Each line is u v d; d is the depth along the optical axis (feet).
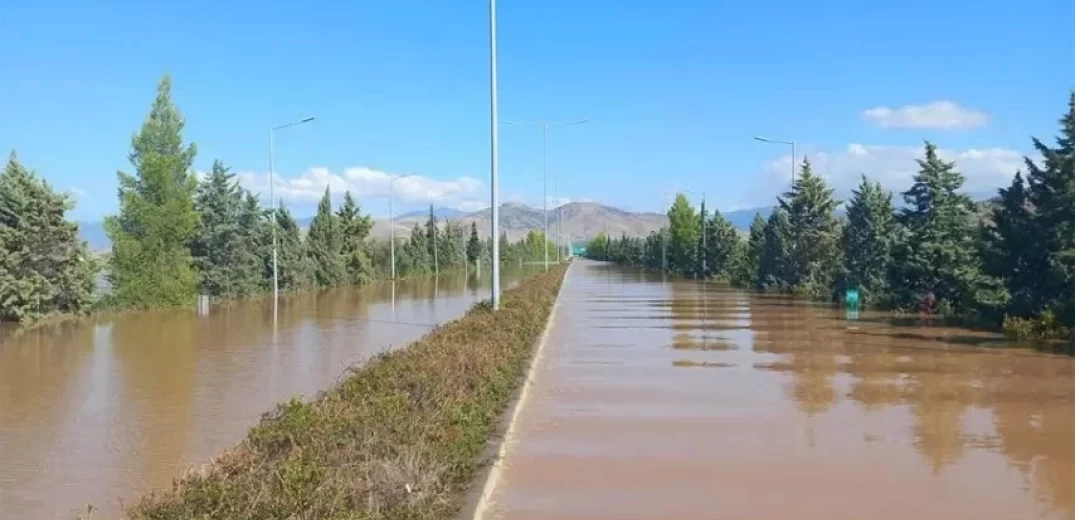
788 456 28.53
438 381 31.12
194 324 91.71
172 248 118.42
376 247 230.07
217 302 133.59
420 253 257.75
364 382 30.99
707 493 24.29
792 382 44.70
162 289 115.65
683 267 220.43
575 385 43.83
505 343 47.21
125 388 46.83
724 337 68.28
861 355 56.03
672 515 22.34
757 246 154.51
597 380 45.50
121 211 115.85
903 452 29.09
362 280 201.57
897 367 50.19
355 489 18.31
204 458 31.04
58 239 95.14
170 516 16.53
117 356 62.03
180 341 72.90
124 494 26.61
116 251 114.73
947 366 50.44
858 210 102.06
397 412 25.05
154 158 116.06
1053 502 23.41
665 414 35.96
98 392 45.52
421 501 19.25
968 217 82.89
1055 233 63.31
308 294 161.27
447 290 178.09
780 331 72.90
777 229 138.00
